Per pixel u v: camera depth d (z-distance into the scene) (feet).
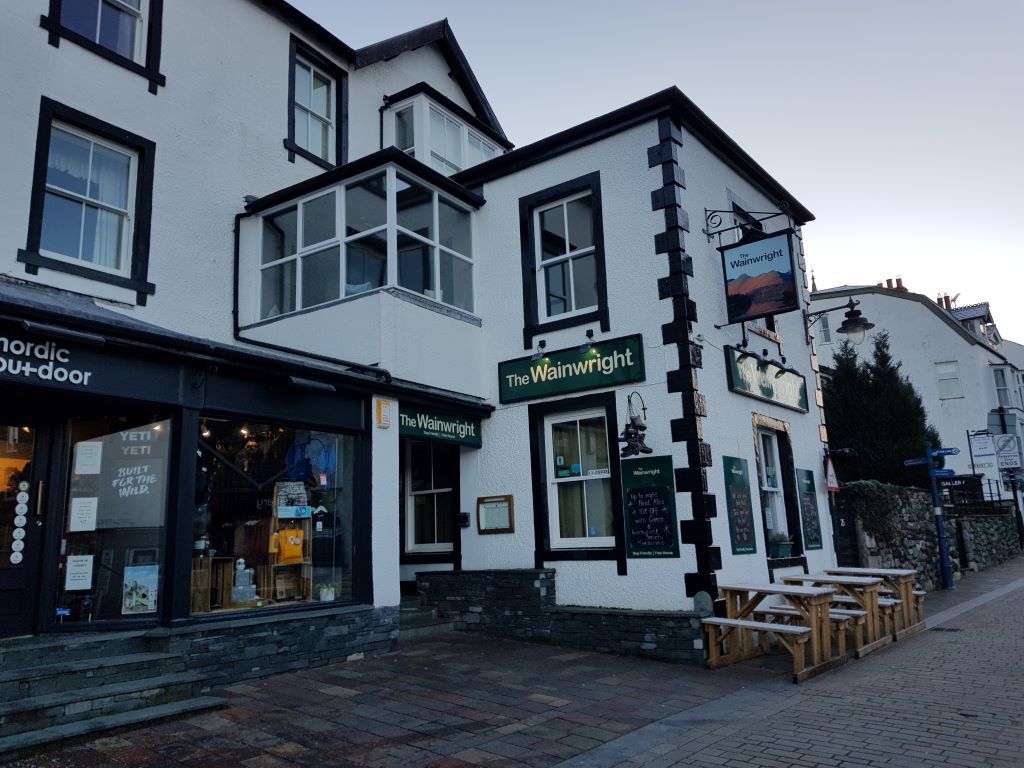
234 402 24.58
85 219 29.45
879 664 26.27
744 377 32.99
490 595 32.09
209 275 33.24
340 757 16.74
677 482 28.43
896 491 49.88
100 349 21.49
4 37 27.48
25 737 16.48
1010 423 101.60
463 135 46.44
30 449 22.75
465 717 19.88
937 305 102.58
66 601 22.27
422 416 31.55
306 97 40.22
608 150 32.53
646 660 27.09
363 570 28.02
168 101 32.83
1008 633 31.78
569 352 32.12
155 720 18.67
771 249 30.91
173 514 22.65
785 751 17.08
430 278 33.14
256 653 23.63
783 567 33.27
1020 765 15.69
